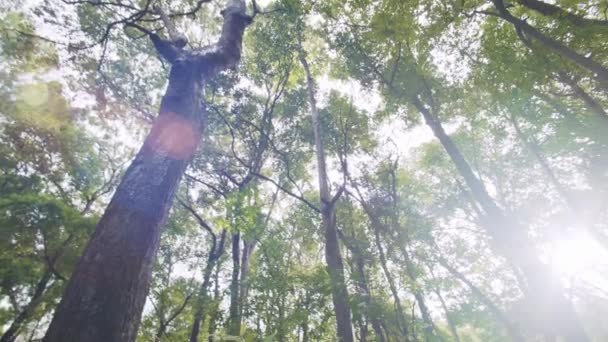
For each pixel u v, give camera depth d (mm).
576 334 6594
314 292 4867
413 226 10500
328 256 6367
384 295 5562
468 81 9445
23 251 9398
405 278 6160
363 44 10742
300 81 13461
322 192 7750
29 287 9789
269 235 6027
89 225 9602
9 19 9688
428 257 10055
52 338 1348
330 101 12977
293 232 11508
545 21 6594
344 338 4918
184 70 2941
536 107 8422
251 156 12695
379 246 7184
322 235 11695
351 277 4820
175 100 2664
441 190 14078
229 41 3775
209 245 13625
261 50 10852
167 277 8688
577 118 7898
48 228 9000
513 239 8039
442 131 10406
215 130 11617
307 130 12875
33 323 9844
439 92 10867
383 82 11398
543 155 10555
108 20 9352
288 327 4656
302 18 10016
